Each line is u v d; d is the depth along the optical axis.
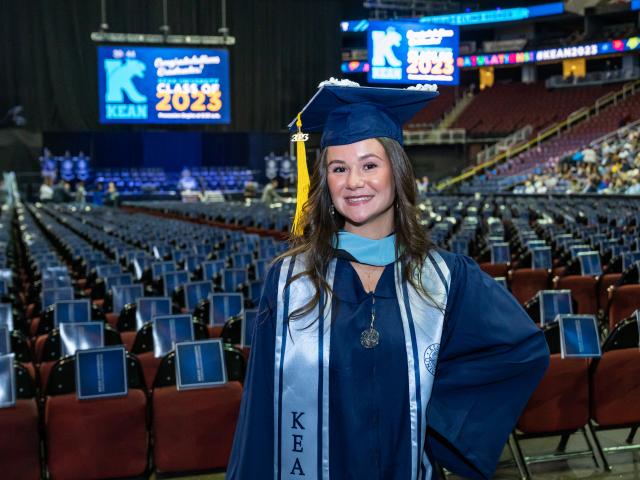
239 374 3.37
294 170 36.44
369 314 1.49
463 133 36.44
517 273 6.87
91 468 3.06
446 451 1.53
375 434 1.45
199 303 5.13
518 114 38.12
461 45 42.28
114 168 35.75
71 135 35.22
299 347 1.47
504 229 12.77
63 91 29.42
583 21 40.72
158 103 26.66
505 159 35.03
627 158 26.19
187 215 21.47
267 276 1.57
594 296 6.39
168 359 3.28
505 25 40.91
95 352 3.11
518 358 1.50
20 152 29.58
